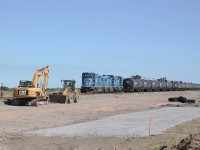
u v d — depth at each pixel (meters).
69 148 20.09
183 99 65.81
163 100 67.94
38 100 42.84
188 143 16.28
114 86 85.38
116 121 33.66
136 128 28.42
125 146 20.48
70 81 50.47
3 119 30.20
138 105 53.00
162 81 108.00
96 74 77.06
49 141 22.14
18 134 24.34
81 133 25.30
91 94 71.81
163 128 28.70
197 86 153.00
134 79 89.00
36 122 30.52
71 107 42.25
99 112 41.47
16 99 42.44
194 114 42.53
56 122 31.80
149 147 19.62
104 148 19.97
